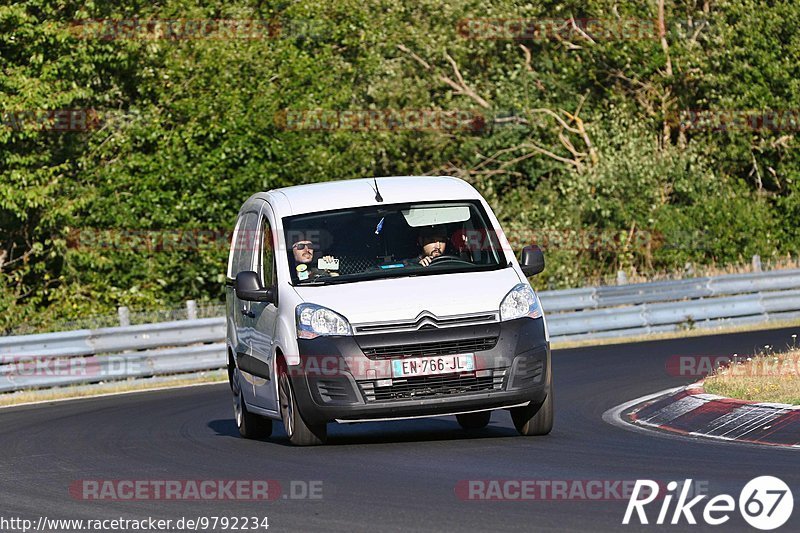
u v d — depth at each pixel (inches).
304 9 3818.9
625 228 3905.0
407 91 4370.1
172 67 3383.4
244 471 1122.0
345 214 1325.0
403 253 1288.1
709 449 1125.1
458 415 1430.9
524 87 4384.8
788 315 3196.4
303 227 1316.4
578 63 4416.8
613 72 4402.1
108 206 3262.8
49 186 3125.0
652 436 1247.5
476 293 1228.5
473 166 4456.2
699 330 3011.8
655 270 3873.0
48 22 3171.8
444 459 1125.1
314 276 1275.8
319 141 3472.0
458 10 4456.2
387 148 4249.5
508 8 4414.4
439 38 4404.5
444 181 1384.1
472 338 1203.9
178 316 2716.5
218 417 1738.4
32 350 2381.9
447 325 1203.9
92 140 3309.5
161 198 3265.3
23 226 3358.8
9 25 3144.7
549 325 2913.4
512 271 1277.1
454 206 1331.2
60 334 2413.9
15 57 3213.6
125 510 963.3
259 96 3358.8
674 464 1039.6
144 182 3265.3
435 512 879.7
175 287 3410.4
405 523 847.1
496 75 4584.2
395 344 1196.5
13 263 3388.3
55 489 1088.2
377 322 1203.9
